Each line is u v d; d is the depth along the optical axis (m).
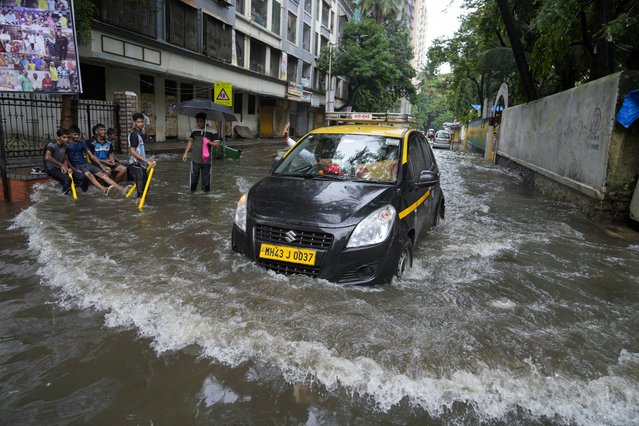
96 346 2.86
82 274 3.94
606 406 2.42
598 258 5.20
